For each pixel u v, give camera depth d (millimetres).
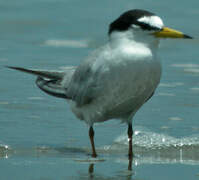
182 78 16875
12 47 20375
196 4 27828
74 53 19703
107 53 10812
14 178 9734
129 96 10961
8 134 12453
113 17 25438
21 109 14180
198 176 10023
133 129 12969
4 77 16859
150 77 10781
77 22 24578
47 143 12047
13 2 28016
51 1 28281
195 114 14008
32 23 24328
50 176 9867
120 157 11336
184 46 20891
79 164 10680
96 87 11016
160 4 27766
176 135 12656
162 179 9844
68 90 11656
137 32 10617
